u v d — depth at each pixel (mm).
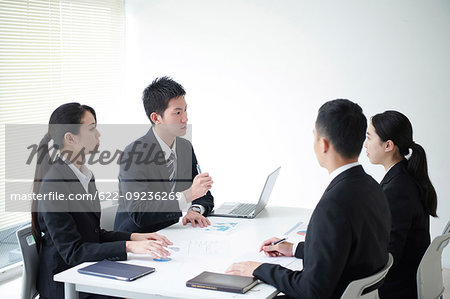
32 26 4238
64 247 2293
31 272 2443
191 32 4949
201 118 5008
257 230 2752
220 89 4902
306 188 4688
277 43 4645
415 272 2432
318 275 1791
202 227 2820
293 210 3227
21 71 4156
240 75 4812
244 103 4828
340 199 1826
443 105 4145
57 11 4477
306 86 4582
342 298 1776
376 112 4363
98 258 2258
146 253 2244
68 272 2100
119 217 2840
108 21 5016
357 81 4398
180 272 2096
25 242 2434
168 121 2818
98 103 4980
